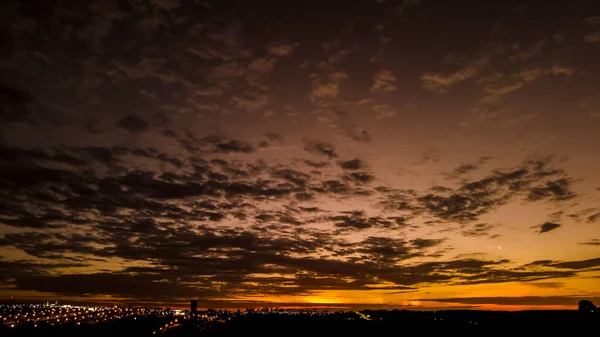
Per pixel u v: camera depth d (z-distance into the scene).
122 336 60.06
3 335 55.22
